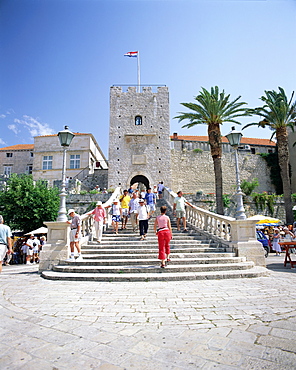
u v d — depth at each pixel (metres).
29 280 7.43
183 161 34.62
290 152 36.72
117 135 30.28
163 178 29.47
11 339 3.31
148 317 4.07
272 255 16.23
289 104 23.77
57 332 3.52
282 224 26.86
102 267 7.70
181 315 4.13
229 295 5.29
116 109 30.92
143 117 30.84
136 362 2.70
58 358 2.81
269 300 4.90
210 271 7.52
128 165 29.64
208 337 3.29
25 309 4.56
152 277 6.86
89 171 33.44
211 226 11.05
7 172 41.00
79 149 33.56
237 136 10.48
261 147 38.50
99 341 3.22
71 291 5.88
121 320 3.95
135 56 32.62
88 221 11.48
